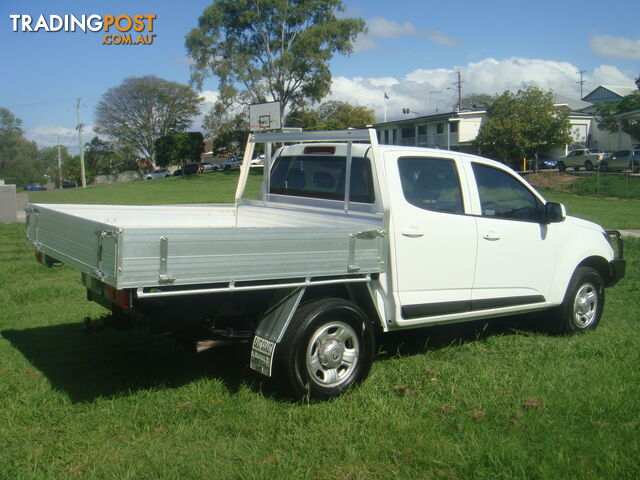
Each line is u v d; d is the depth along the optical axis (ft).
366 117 207.00
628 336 20.18
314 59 162.71
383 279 15.88
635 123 144.05
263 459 11.77
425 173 17.08
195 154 221.05
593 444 12.23
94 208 19.11
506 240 18.60
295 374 14.11
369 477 11.21
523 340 19.83
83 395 14.75
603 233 22.27
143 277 11.88
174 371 16.53
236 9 165.27
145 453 11.96
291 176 19.60
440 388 15.19
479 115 162.81
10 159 336.08
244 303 14.66
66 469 11.37
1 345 18.92
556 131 141.59
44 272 31.55
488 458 11.57
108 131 278.67
